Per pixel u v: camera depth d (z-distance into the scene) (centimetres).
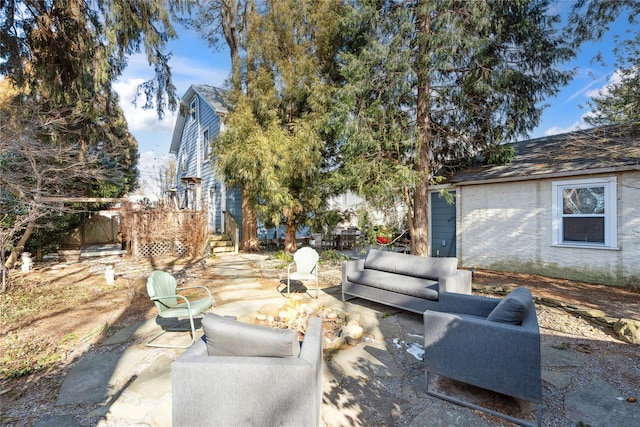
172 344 369
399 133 714
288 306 477
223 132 962
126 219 1111
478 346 245
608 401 250
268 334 202
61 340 384
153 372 302
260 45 887
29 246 970
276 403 193
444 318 261
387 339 381
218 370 196
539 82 696
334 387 279
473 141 799
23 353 350
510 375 231
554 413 237
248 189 937
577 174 644
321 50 880
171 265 909
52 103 677
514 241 752
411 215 812
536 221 716
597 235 636
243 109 876
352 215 1000
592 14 645
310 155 846
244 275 767
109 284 679
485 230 805
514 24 675
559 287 595
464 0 617
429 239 954
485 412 242
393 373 303
